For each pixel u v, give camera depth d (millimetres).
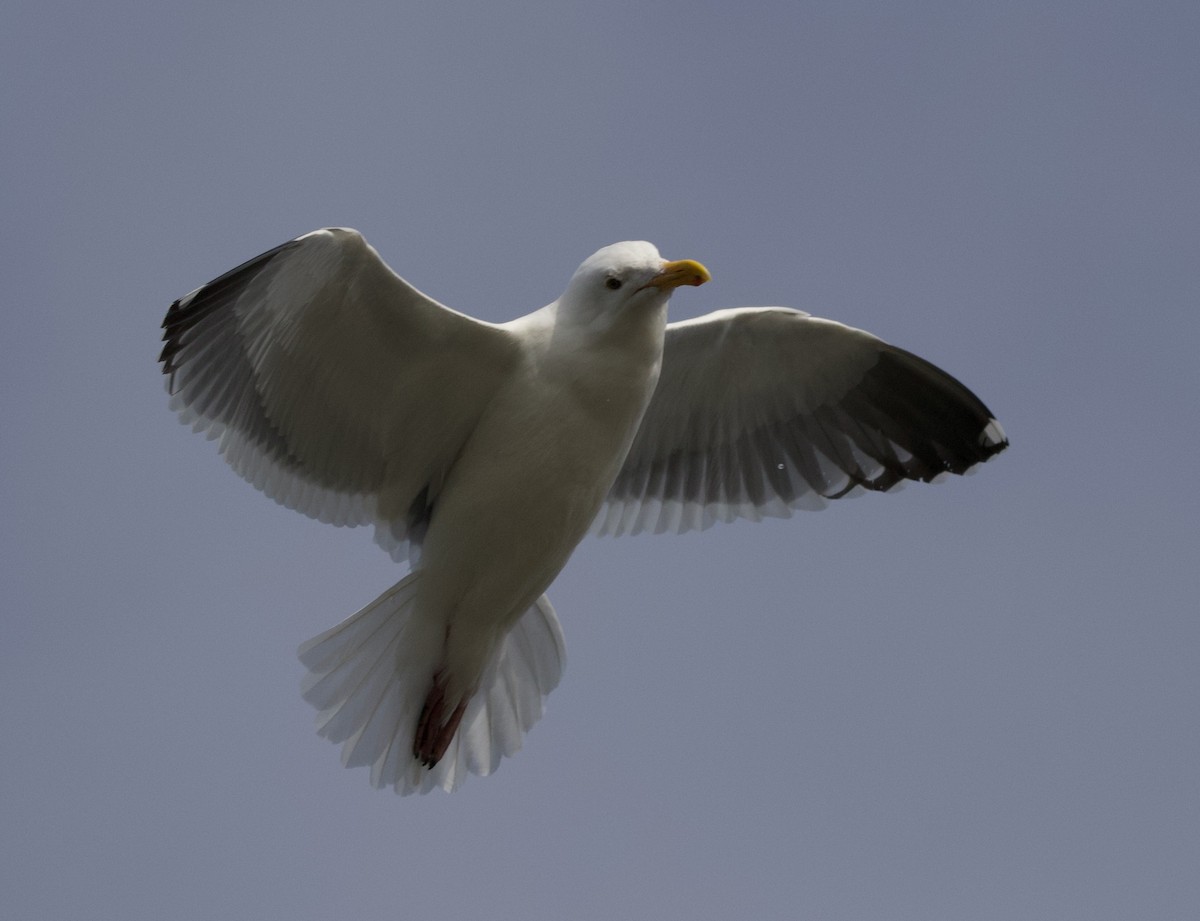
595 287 12234
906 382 13969
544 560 12750
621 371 12258
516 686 13594
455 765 13430
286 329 12289
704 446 14484
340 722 13125
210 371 12500
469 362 12367
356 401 12703
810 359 13859
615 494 14625
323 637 13094
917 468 14375
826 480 14555
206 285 11898
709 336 13484
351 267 11773
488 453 12469
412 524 13344
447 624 12992
